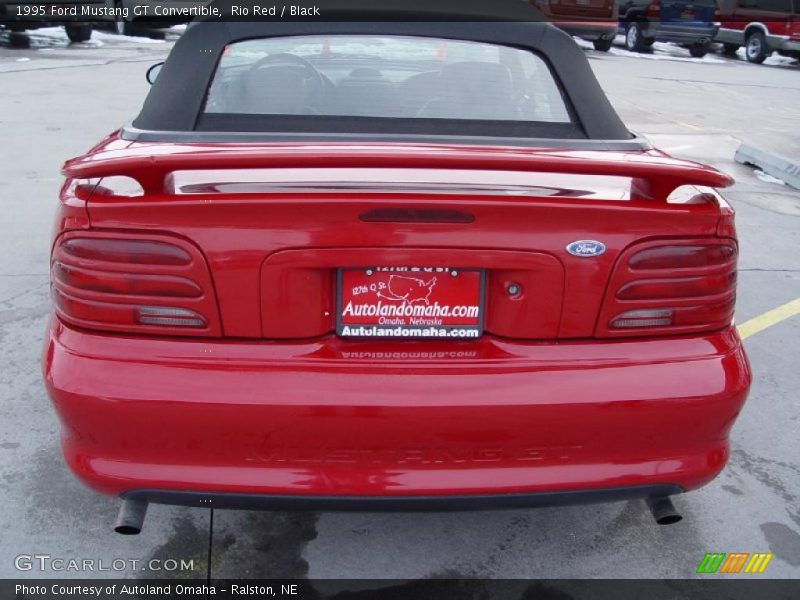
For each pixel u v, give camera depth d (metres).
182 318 1.82
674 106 11.80
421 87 2.48
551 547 2.43
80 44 15.52
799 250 5.46
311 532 2.46
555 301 1.86
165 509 2.54
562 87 2.49
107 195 1.85
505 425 1.82
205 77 2.40
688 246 1.89
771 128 10.54
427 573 2.30
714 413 1.91
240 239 1.78
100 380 1.79
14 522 2.44
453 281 1.84
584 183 2.04
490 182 1.98
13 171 6.41
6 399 3.13
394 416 1.79
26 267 4.47
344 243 1.78
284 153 1.67
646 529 2.52
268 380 1.79
